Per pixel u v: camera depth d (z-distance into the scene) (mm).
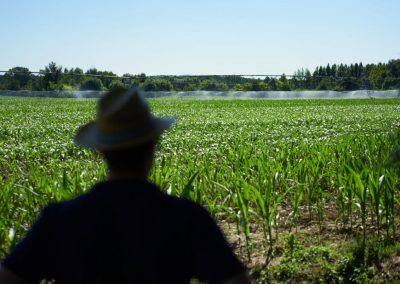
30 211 7648
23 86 98500
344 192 8609
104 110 2570
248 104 57500
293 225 8828
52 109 47500
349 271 6707
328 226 8781
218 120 31484
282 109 46625
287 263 6992
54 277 2615
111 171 2615
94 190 2617
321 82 108812
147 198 2547
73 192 7723
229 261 2488
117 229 2521
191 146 18609
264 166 10055
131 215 2518
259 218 8086
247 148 15406
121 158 2559
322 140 18781
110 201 2549
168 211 2535
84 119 33688
